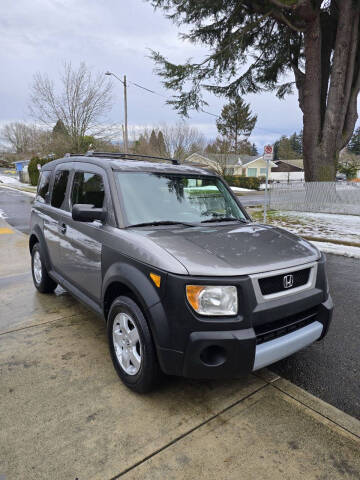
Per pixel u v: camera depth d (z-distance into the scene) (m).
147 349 2.39
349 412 2.48
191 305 2.17
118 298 2.68
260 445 2.12
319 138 15.43
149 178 3.23
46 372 2.88
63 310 4.24
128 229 2.79
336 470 1.94
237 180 39.22
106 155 3.94
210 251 2.44
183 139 33.62
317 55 14.54
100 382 2.75
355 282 5.64
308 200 15.95
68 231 3.55
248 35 15.09
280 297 2.40
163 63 14.49
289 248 2.73
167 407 2.46
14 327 3.76
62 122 28.19
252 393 2.65
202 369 2.20
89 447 2.09
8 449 2.07
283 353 2.43
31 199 22.72
